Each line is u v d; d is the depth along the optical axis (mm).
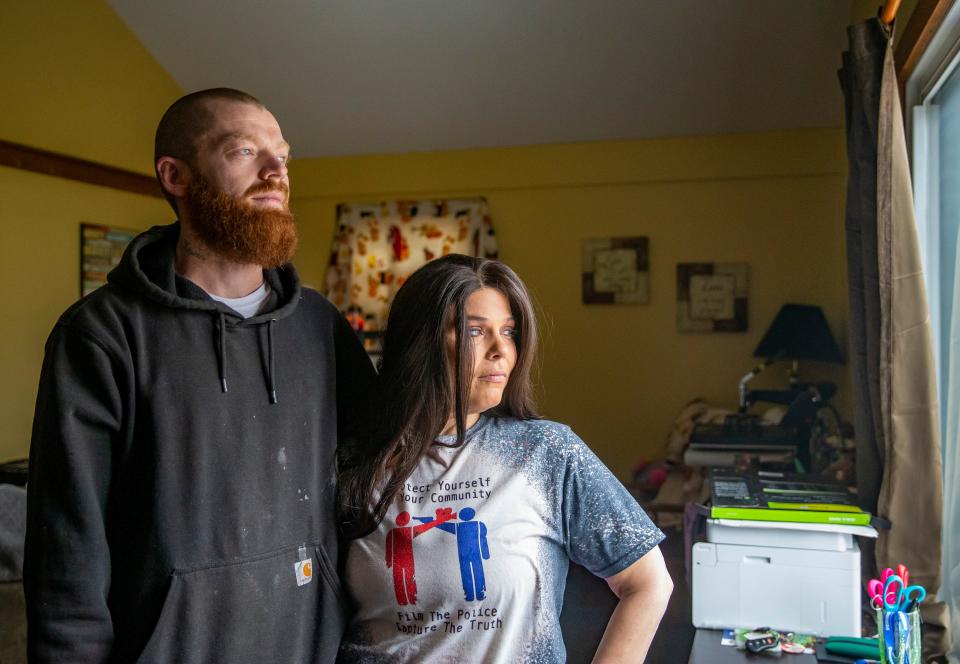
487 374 1387
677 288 5176
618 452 5281
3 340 3959
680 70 4691
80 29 4430
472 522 1333
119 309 1311
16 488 2785
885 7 2221
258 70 5074
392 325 1449
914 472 2188
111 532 1313
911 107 2779
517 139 5367
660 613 1373
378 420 1430
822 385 4484
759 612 2131
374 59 4902
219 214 1353
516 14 4480
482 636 1310
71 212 4379
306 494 1396
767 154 4992
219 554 1297
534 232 5438
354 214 5738
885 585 1635
